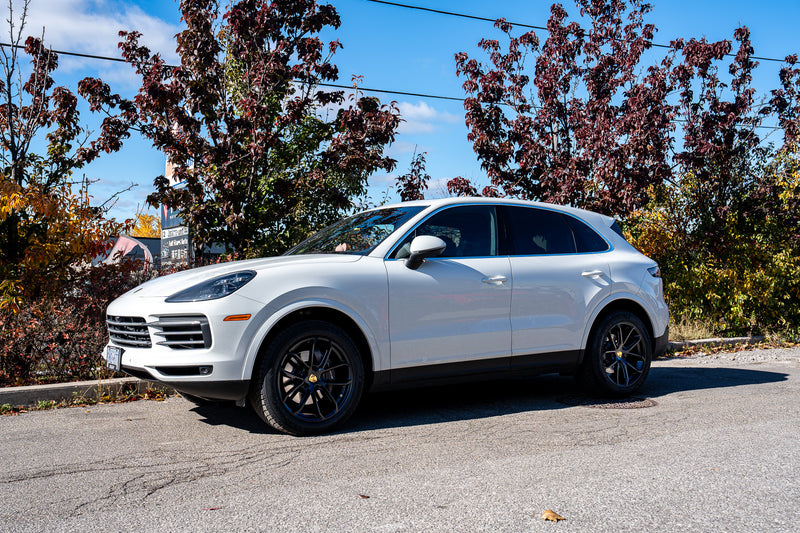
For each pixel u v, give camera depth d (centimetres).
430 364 500
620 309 605
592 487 340
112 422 504
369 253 502
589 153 1052
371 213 578
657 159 1034
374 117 890
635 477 357
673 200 1123
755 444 427
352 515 300
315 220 959
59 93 813
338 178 948
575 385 669
